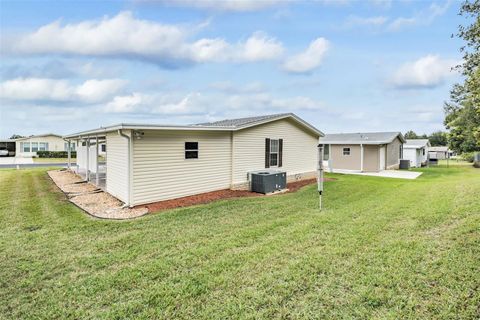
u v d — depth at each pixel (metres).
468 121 16.55
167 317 2.93
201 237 5.37
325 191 10.82
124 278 3.77
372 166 20.19
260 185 10.69
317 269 3.89
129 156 8.09
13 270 4.04
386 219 6.30
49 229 5.96
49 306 3.16
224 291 3.40
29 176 15.30
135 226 6.16
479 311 2.86
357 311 2.94
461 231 5.07
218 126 10.11
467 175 17.88
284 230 5.68
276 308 3.03
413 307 2.98
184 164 9.49
